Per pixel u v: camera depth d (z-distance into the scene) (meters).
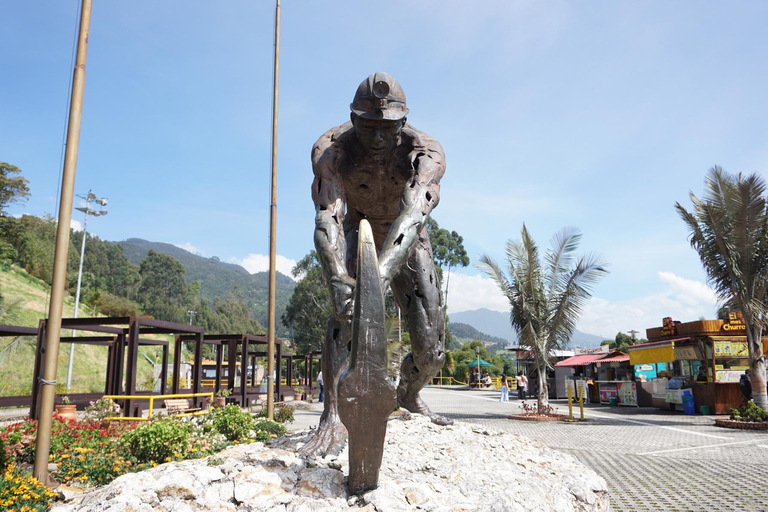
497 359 52.59
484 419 16.44
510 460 4.73
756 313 14.26
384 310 3.02
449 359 48.38
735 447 10.57
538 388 16.72
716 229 14.33
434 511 3.11
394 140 4.52
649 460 9.13
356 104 4.40
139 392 15.73
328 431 4.27
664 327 19.88
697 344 18.20
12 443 6.73
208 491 3.34
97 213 27.36
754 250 14.12
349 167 4.80
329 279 3.79
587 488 4.20
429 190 4.30
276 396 20.08
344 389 2.98
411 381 6.10
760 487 6.96
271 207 12.45
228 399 16.61
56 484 5.74
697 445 10.88
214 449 7.42
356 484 3.25
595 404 23.52
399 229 3.88
